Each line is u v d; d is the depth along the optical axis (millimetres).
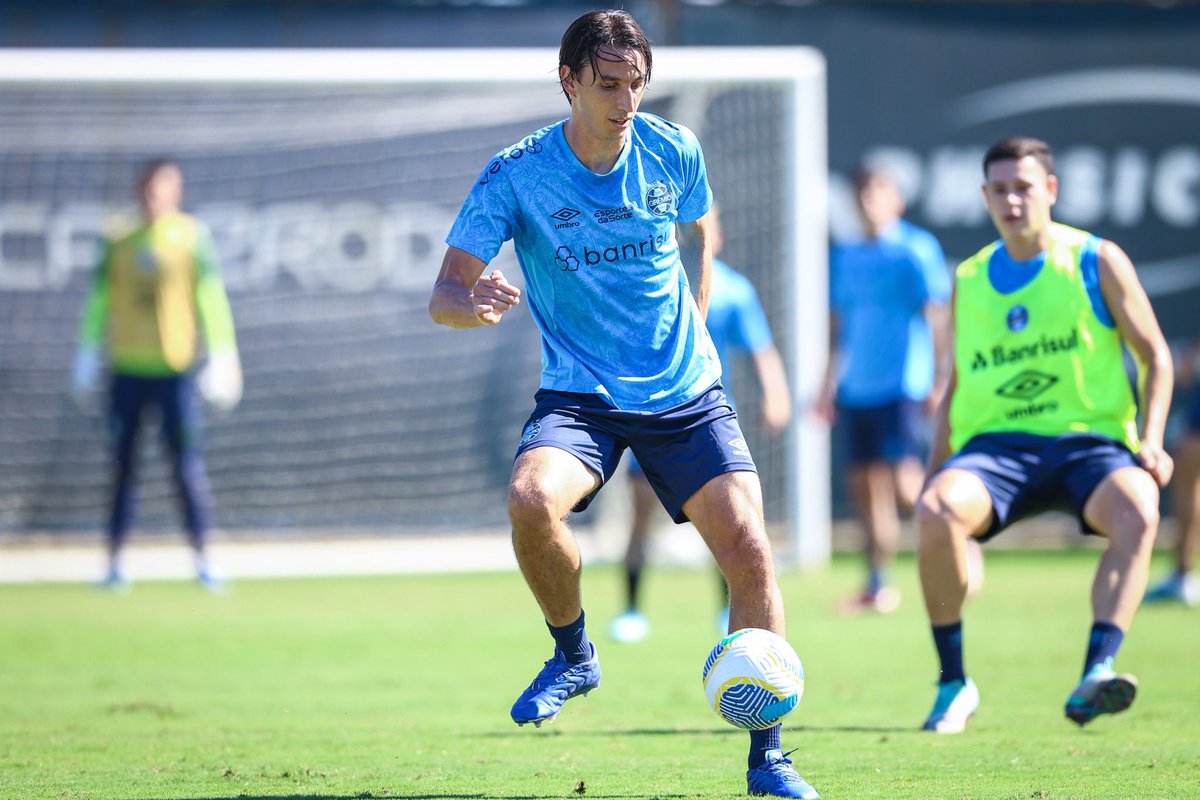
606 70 15383
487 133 50625
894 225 39500
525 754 19469
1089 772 17547
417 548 50031
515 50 50250
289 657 30672
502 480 50844
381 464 50469
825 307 49469
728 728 21797
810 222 46750
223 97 50312
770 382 34875
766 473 49031
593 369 16375
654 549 50375
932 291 38969
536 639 33562
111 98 49969
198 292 42688
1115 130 51062
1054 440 21578
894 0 50250
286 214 50344
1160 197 51188
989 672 27625
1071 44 50906
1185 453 39344
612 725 22156
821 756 18891
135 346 42312
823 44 50031
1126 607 20188
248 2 49625
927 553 20969
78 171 49906
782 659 15188
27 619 37812
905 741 20172
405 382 50531
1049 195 22109
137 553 49281
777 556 47438
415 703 24594
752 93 48625
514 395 50844
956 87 50469
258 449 50000
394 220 50531
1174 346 51125
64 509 49688
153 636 34250
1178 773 17453
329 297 50375
